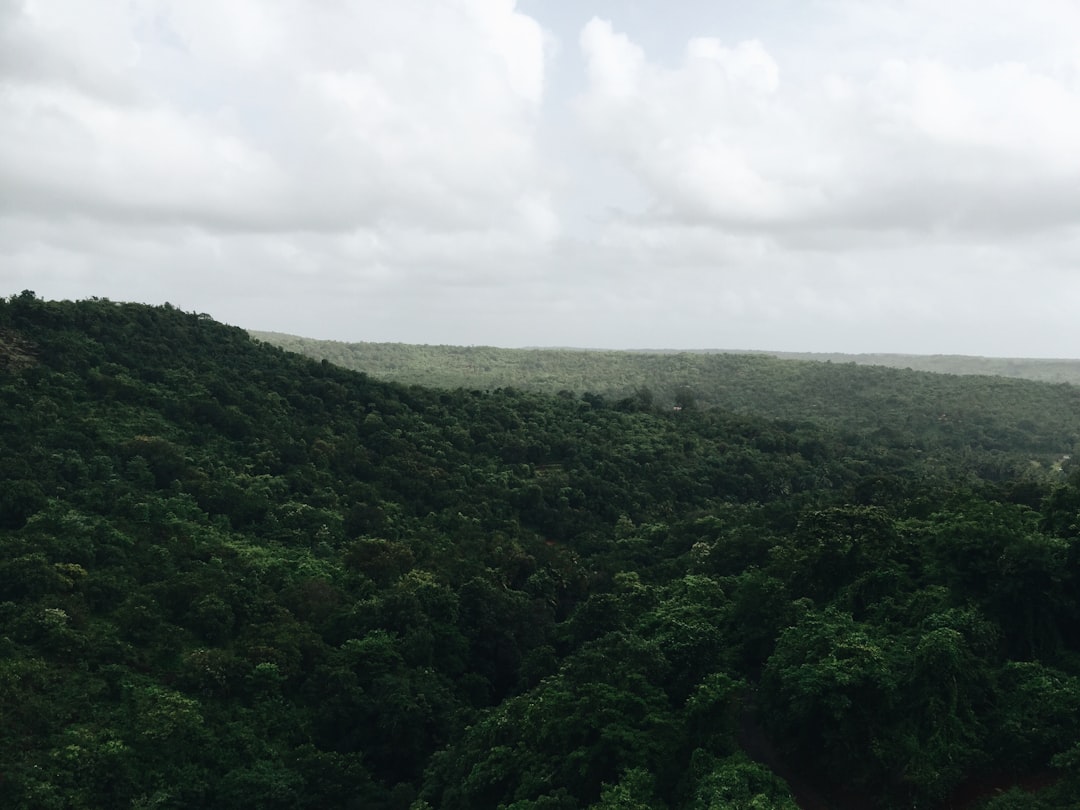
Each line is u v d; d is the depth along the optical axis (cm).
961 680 3244
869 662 3303
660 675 3772
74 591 4734
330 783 4100
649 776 3133
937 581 4156
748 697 3966
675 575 6619
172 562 5466
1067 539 3962
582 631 5212
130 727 3959
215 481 6788
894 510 5900
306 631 5066
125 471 6481
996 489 6544
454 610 5591
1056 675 3419
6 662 4003
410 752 4494
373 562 6206
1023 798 2684
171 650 4600
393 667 4934
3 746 3553
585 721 3441
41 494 5600
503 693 5550
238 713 4369
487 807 3453
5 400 6656
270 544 6316
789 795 3097
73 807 3438
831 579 4494
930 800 3025
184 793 3797
